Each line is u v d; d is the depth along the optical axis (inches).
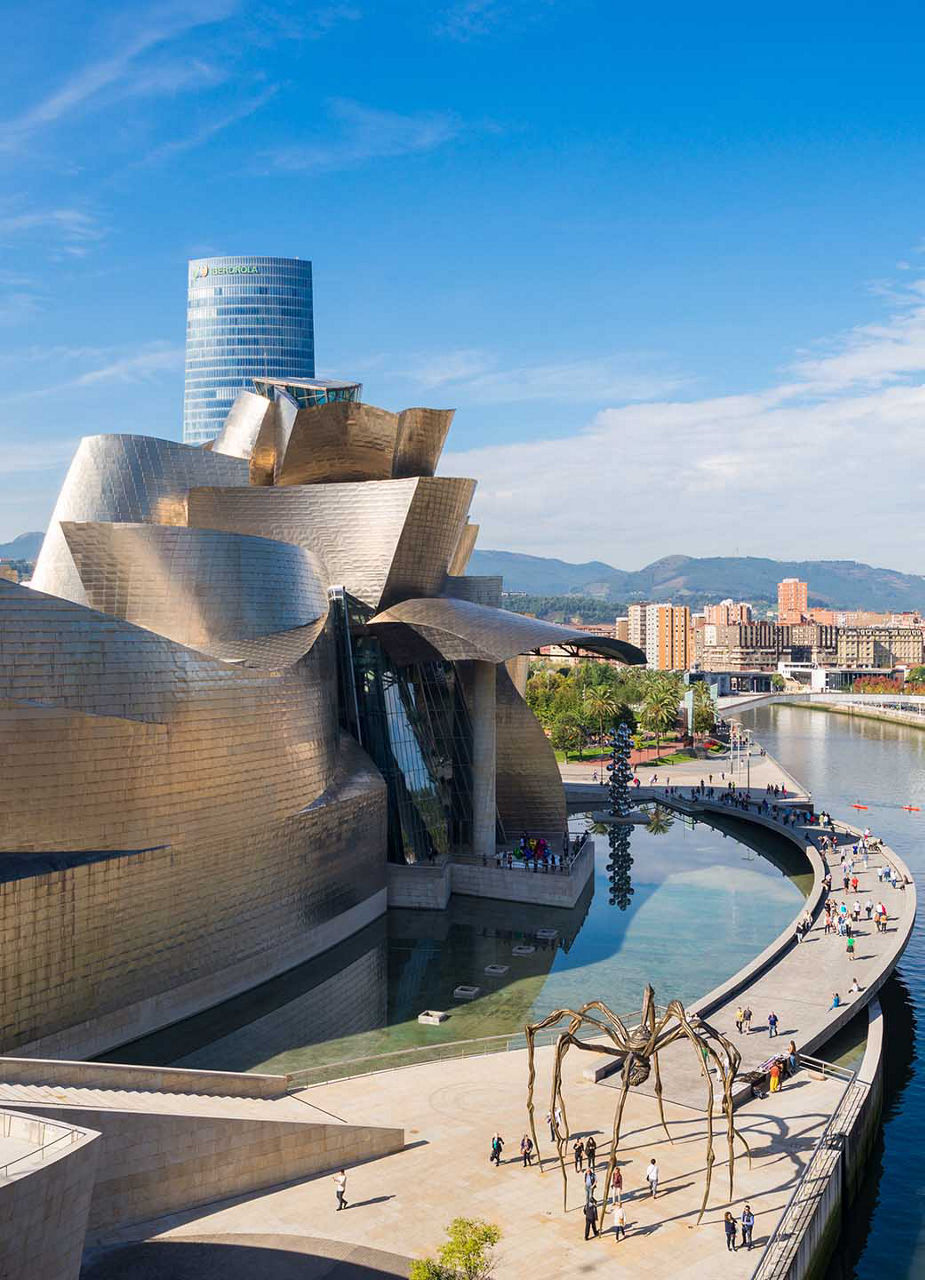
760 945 2273.6
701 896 2723.9
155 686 1664.6
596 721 5787.4
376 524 2696.9
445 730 2881.4
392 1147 1296.8
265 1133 1198.9
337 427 2810.0
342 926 2287.2
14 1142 912.9
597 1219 1128.2
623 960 2175.2
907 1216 1359.5
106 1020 1595.7
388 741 2674.7
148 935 1669.5
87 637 1562.5
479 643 2433.6
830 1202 1232.2
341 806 2277.3
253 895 1936.5
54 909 1496.1
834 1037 1737.2
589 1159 1204.5
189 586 2111.2
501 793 3078.2
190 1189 1144.8
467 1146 1305.4
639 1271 1045.2
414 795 2704.2
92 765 1555.1
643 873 2999.5
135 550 2080.5
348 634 2709.2
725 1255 1076.5
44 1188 825.5
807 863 3102.9
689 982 2031.3
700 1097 1448.1
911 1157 1494.8
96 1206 1079.6
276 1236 1093.8
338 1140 1253.1
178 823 1718.8
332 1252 1064.8
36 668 1489.9
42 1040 1482.5
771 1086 1488.7
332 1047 1705.2
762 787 4463.6
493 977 2071.9
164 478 2844.5
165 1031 1721.2
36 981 1470.2
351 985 2016.5
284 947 2047.2
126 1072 1238.9
